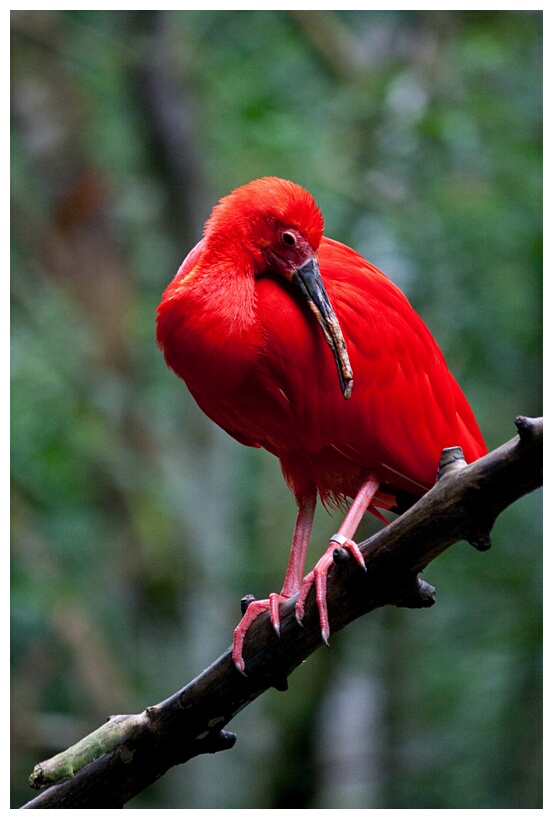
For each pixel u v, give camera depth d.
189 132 14.91
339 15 15.79
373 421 6.52
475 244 12.75
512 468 4.91
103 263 15.56
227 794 14.31
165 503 15.27
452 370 13.31
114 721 5.78
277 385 6.30
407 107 14.00
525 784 12.48
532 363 13.13
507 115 13.31
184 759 5.80
